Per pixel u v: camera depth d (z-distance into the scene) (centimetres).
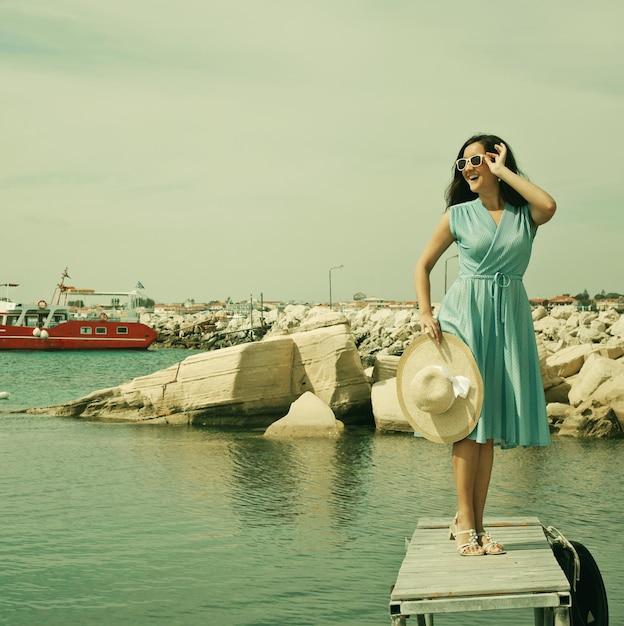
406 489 1380
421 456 1742
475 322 470
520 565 425
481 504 471
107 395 2538
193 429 2236
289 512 1203
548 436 479
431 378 455
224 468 1597
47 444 1931
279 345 2311
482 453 472
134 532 1085
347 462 1666
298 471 1562
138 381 2478
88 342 8881
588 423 1970
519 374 469
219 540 1045
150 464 1647
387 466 1612
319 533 1080
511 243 468
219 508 1231
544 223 480
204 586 866
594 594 500
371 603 813
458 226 479
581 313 6312
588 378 2036
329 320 2394
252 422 2333
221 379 2328
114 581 883
